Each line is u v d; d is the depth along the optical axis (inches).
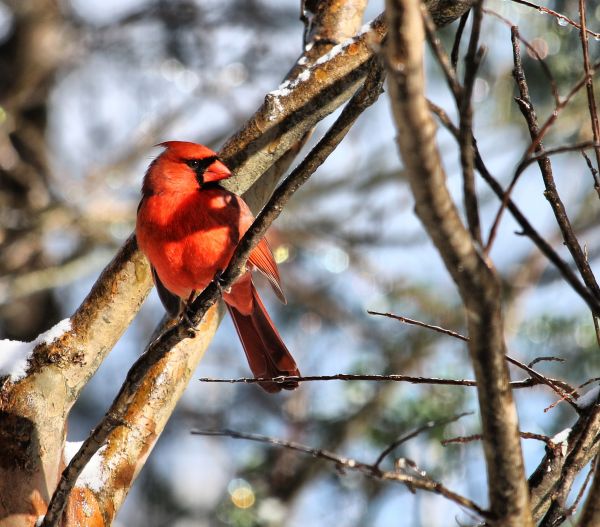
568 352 432.1
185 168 257.4
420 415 409.4
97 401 529.3
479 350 144.3
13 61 576.4
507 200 148.9
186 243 251.3
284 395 488.4
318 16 300.5
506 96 454.0
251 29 569.6
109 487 243.1
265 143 268.5
